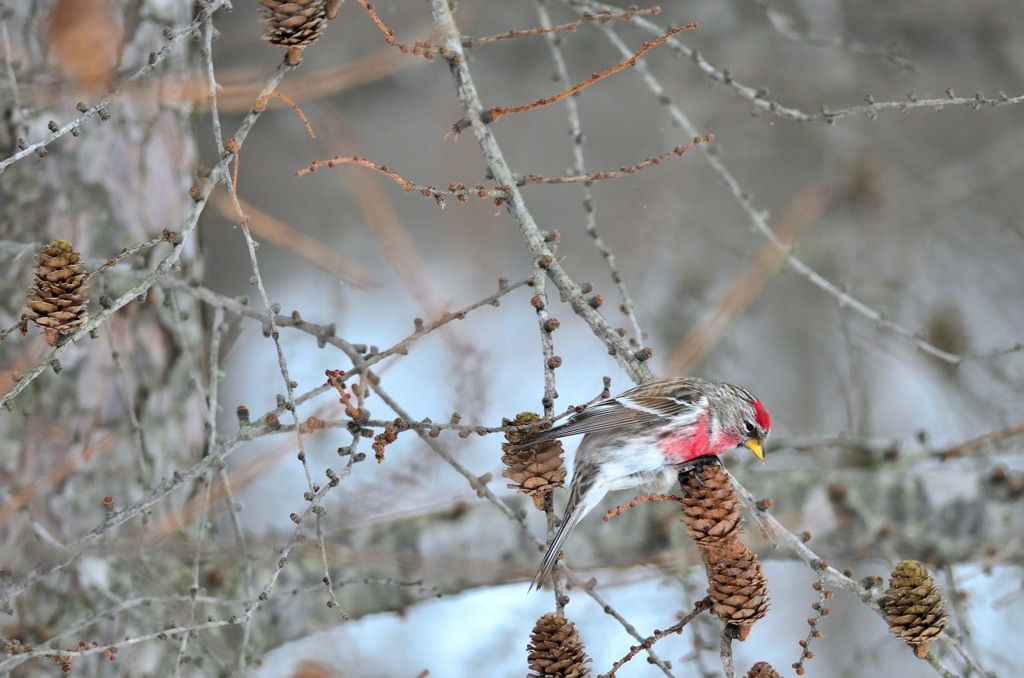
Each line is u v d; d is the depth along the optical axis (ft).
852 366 43.32
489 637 44.09
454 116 59.00
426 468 34.37
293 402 23.03
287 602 33.04
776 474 35.60
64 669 23.73
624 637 42.60
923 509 34.58
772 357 56.18
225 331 29.68
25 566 30.53
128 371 32.94
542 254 24.95
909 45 53.88
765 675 23.27
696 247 55.72
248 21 47.55
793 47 53.72
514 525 34.42
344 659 44.14
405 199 62.18
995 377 48.91
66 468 30.68
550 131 62.69
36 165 32.27
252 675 30.12
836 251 55.52
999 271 57.98
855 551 34.71
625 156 62.85
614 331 24.79
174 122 34.24
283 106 52.01
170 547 32.32
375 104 55.62
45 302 22.38
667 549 34.37
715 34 53.47
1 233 32.32
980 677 22.47
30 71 31.32
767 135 56.13
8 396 21.99
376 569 33.73
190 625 25.09
